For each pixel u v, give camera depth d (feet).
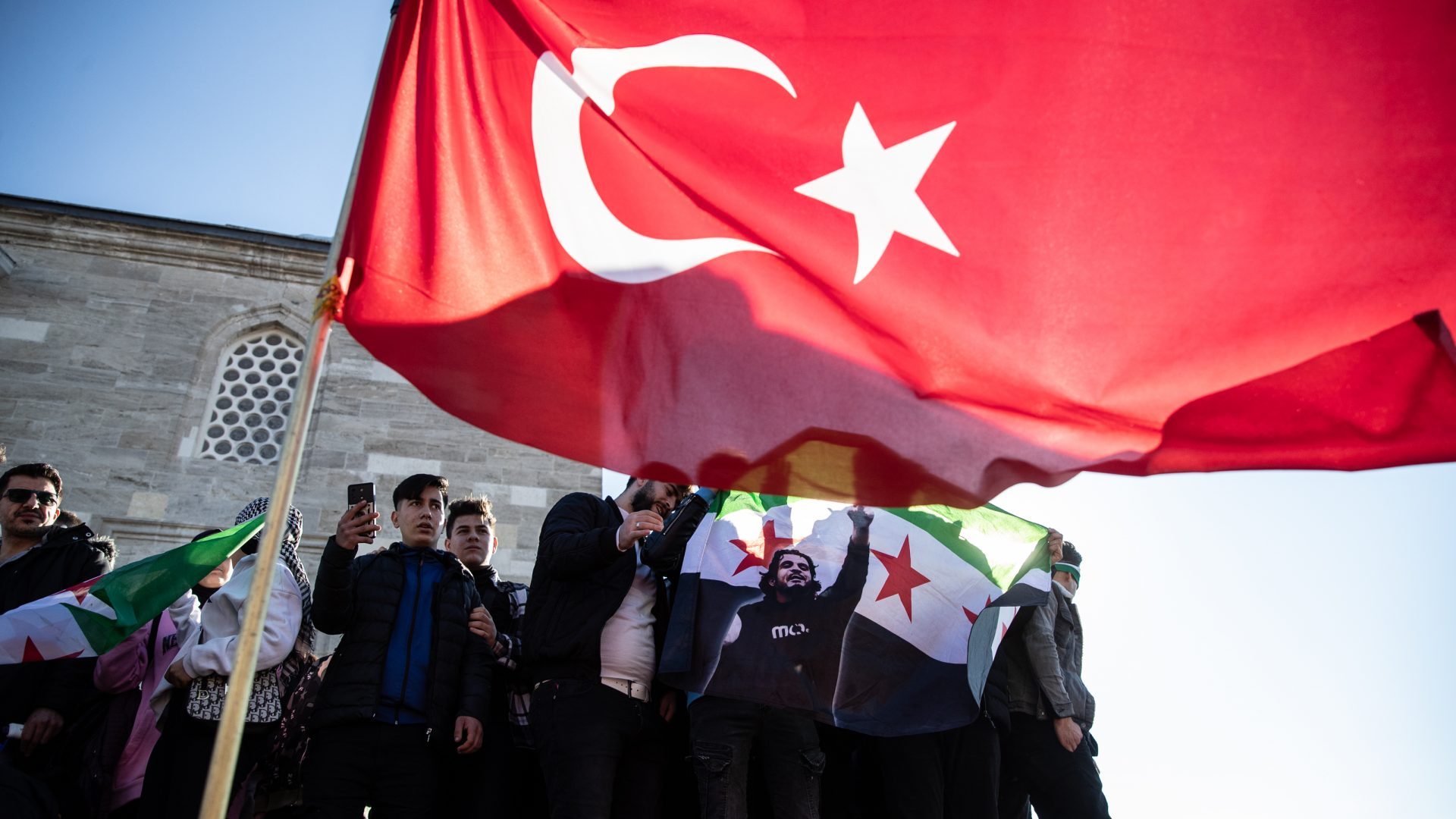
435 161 15.87
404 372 14.74
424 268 15.30
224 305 45.14
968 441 15.14
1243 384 15.25
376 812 18.72
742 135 16.46
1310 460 14.98
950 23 16.74
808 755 19.57
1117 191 15.98
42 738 19.04
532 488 42.50
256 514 21.80
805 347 15.51
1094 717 24.07
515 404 14.84
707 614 20.10
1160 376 15.34
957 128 16.39
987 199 16.07
